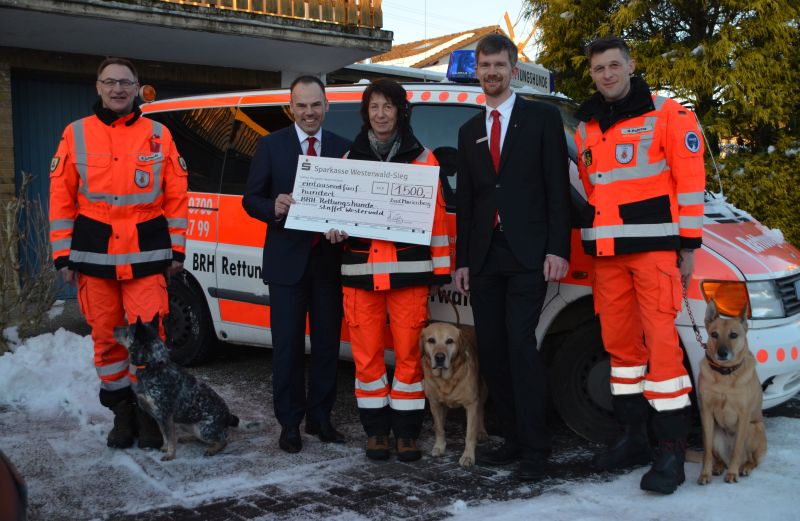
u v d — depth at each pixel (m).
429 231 3.76
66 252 3.85
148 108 6.12
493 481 3.61
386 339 4.64
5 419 4.61
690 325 3.79
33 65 8.65
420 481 3.62
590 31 10.72
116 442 4.05
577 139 3.77
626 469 3.76
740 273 3.76
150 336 3.76
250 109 5.48
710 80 9.47
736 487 3.46
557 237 3.59
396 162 3.86
